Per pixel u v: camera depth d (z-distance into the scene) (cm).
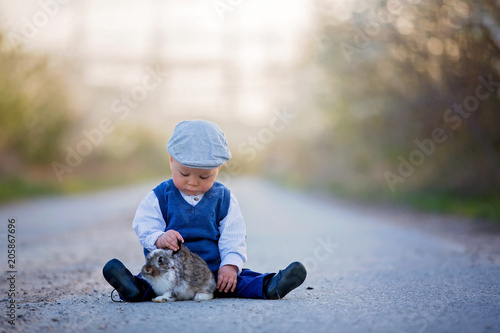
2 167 2419
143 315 385
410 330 344
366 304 428
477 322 361
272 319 371
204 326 353
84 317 389
